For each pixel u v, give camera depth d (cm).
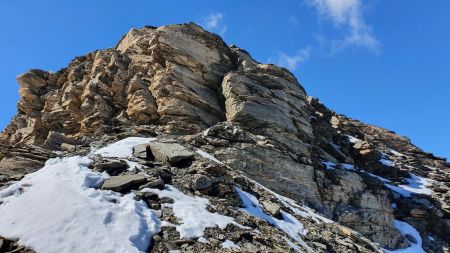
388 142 6706
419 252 3597
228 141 3272
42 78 4772
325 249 2223
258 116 3675
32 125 4075
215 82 4181
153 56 4128
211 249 1619
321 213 3288
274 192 3038
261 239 1831
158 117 3709
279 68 4328
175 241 1620
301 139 3900
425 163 6250
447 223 4103
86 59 5016
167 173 2264
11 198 1752
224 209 2058
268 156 3284
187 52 4166
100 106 3828
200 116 3759
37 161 2480
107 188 1881
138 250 1493
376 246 2736
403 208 4184
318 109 5775
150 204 1864
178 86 3822
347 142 4991
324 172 3706
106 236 1502
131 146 2675
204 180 2241
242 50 5212
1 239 1441
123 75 4141
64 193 1709
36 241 1422
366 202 3656
